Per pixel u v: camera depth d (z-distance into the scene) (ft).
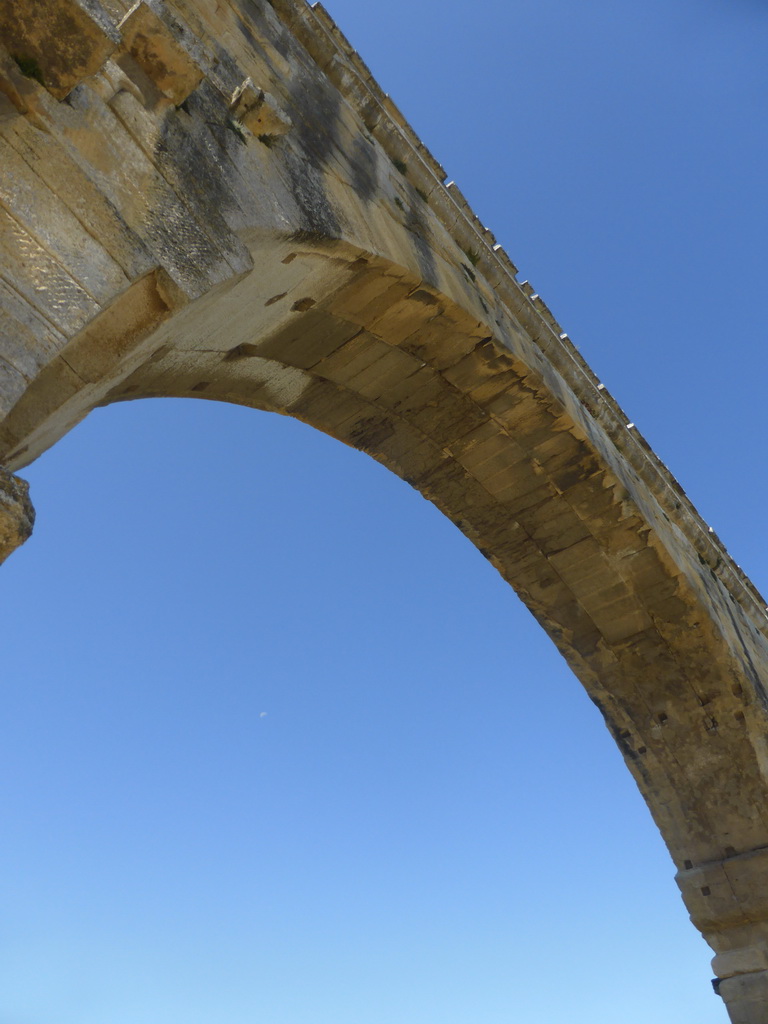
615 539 44.42
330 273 29.63
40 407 18.90
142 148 20.13
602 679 48.78
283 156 26.37
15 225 16.76
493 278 40.55
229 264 20.97
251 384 35.58
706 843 46.29
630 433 53.36
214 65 25.11
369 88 37.32
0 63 17.34
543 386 39.01
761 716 45.62
